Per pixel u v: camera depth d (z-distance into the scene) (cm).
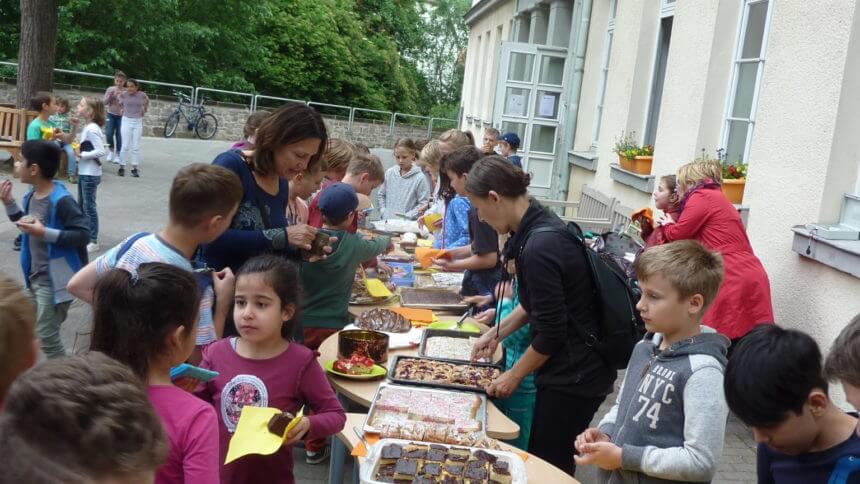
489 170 295
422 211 715
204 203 247
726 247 482
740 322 474
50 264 423
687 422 220
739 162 620
